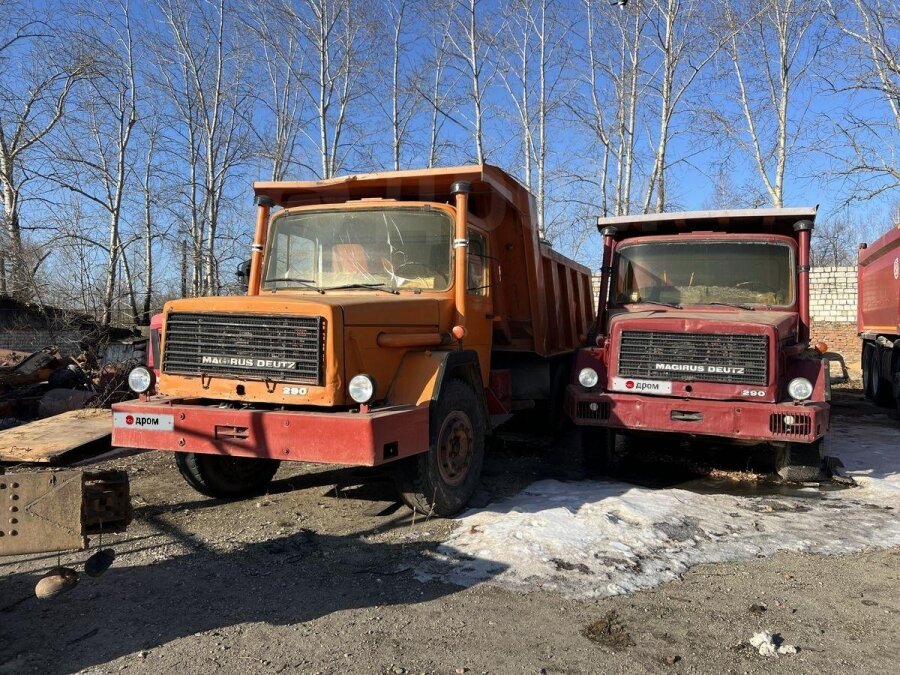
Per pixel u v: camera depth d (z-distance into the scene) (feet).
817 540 16.22
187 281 70.90
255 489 20.81
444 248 19.13
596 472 23.22
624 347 21.18
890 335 38.29
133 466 24.07
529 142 66.08
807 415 18.88
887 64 48.96
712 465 24.43
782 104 55.72
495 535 15.97
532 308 24.12
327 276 19.85
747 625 11.98
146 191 72.95
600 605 12.73
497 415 21.54
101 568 11.67
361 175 19.94
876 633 11.68
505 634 11.63
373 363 16.30
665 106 57.82
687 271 24.50
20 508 11.23
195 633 11.77
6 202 63.77
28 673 10.49
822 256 106.93
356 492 20.58
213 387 16.21
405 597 13.12
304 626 12.00
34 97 64.85
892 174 50.47
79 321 48.60
